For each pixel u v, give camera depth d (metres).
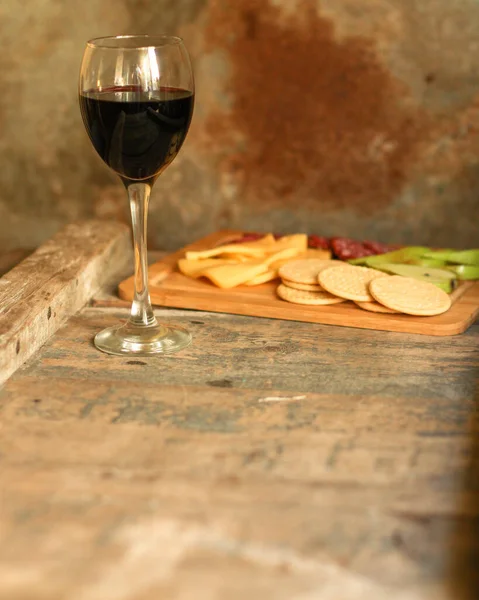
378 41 1.19
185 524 0.70
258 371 0.88
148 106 0.85
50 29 1.25
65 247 1.09
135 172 0.89
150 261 1.16
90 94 0.87
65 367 0.88
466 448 0.77
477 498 0.72
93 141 0.89
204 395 0.84
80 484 0.73
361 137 1.23
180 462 0.75
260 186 1.27
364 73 1.21
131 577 0.66
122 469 0.74
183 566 0.66
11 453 0.76
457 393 0.85
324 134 1.24
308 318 0.98
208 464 0.75
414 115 1.21
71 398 0.83
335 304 1.00
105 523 0.70
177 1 1.22
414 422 0.80
